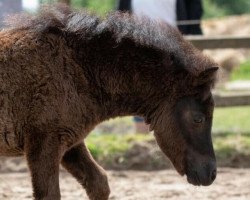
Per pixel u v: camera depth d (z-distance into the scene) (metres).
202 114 10.29
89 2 43.53
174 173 15.45
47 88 9.88
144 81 10.45
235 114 21.92
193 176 10.28
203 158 10.26
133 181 14.62
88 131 10.36
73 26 10.25
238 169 15.85
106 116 10.50
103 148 16.33
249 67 33.16
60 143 9.98
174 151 10.41
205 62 10.32
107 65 10.34
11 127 9.95
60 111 9.92
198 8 17.64
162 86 10.42
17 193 13.41
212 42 17.41
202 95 10.26
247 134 17.73
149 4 16.75
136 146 16.27
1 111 9.93
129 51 10.41
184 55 10.36
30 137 9.90
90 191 10.70
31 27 10.24
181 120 10.32
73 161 10.70
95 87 10.27
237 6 59.72
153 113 10.56
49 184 9.88
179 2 17.02
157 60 10.43
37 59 9.97
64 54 10.11
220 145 16.67
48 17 10.27
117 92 10.44
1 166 15.77
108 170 15.77
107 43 10.37
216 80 10.38
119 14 10.62
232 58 30.53
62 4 10.65
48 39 10.11
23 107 9.88
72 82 10.06
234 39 17.52
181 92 10.34
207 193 13.47
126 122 19.50
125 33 10.38
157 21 10.73
